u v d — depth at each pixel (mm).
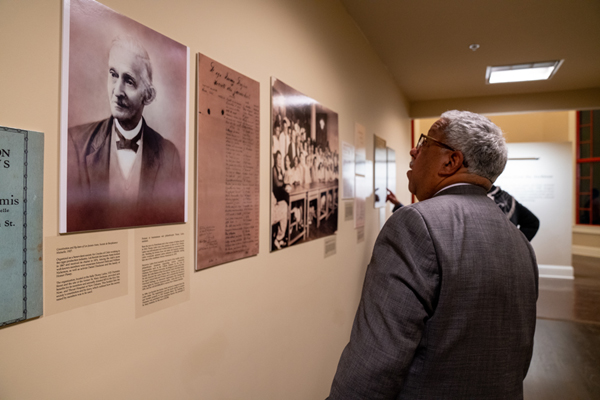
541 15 2867
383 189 3932
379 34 3199
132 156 939
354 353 808
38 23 744
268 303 1651
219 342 1317
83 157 821
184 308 1146
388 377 765
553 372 2957
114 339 919
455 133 937
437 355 794
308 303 2082
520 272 858
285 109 1766
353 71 2906
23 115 720
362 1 2650
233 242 1373
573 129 8781
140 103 958
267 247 1634
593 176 8633
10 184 695
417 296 785
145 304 1005
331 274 2422
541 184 6539
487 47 3498
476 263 796
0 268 682
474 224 838
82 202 821
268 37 1644
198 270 1206
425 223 822
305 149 1987
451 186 935
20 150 710
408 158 5625
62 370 802
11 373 713
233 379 1402
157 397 1051
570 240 6402
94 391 873
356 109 2973
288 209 1803
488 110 5336
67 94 787
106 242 890
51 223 771
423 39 3309
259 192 1548
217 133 1273
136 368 982
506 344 821
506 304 824
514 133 8734
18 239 709
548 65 3979
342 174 2611
